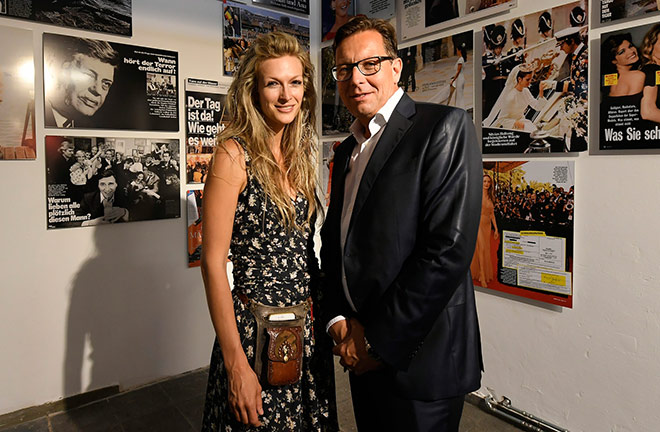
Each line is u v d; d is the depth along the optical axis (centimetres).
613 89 189
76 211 250
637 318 188
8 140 229
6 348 236
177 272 290
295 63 135
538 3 214
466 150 129
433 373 132
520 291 229
